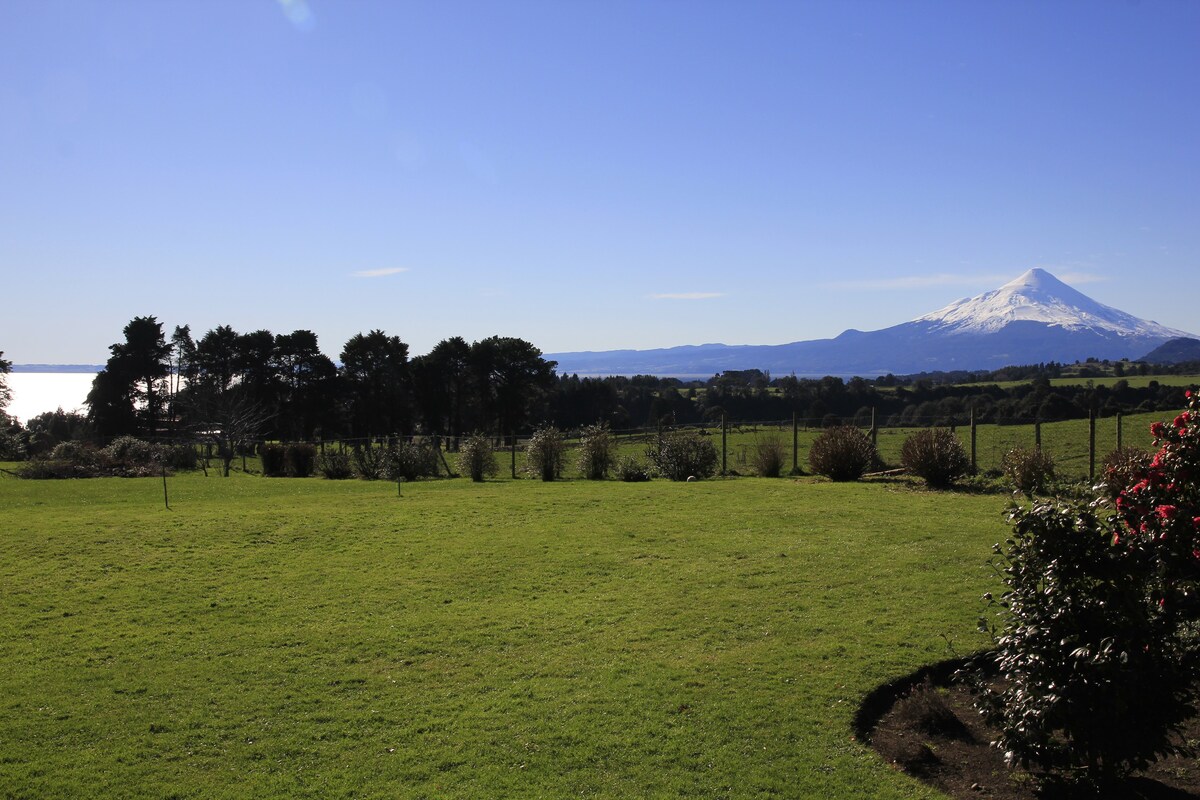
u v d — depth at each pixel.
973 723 6.48
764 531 13.71
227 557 12.51
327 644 8.59
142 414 58.88
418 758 6.02
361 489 22.02
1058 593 5.23
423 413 63.09
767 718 6.52
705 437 25.58
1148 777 5.54
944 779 5.63
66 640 8.84
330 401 60.69
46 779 5.81
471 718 6.67
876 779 5.60
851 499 17.12
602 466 25.08
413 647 8.45
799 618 8.96
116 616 9.68
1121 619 5.02
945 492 18.14
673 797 5.39
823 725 6.40
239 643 8.67
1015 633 5.42
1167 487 5.30
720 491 19.17
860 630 8.45
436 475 26.98
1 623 9.45
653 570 11.32
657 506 16.78
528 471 25.83
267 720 6.74
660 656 7.97
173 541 13.55
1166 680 5.02
